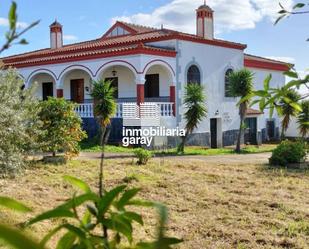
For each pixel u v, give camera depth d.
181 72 23.95
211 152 21.19
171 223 8.05
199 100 20.92
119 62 22.83
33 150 12.27
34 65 26.78
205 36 25.89
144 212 8.58
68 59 24.97
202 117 22.69
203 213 8.86
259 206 9.43
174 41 23.81
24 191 10.02
